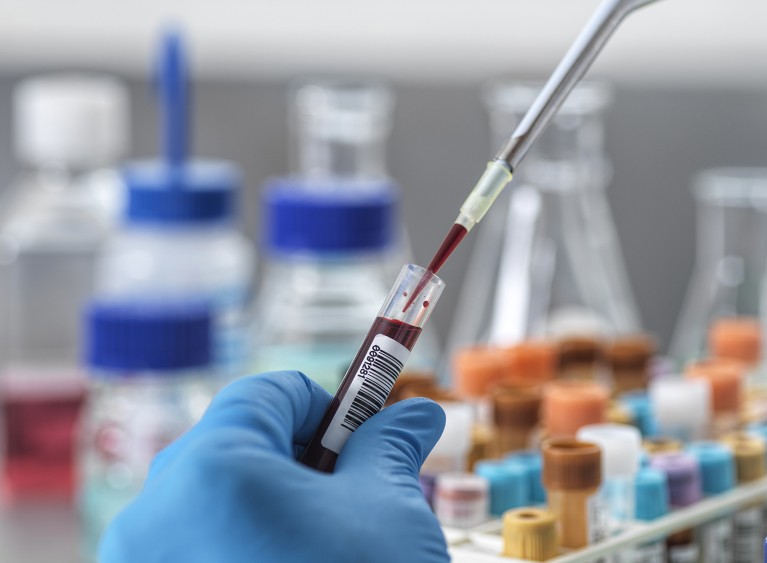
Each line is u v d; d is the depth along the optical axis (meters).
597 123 1.30
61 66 1.86
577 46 0.70
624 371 1.13
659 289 2.31
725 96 2.33
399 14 2.11
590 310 1.25
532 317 1.23
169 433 1.22
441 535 0.66
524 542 0.77
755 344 1.28
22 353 1.58
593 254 1.27
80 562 1.24
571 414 0.95
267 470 0.62
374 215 1.33
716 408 1.06
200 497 0.61
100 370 1.20
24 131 1.81
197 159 1.95
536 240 1.25
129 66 1.89
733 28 2.37
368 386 0.71
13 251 1.59
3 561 1.24
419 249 2.10
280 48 2.02
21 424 1.44
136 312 1.19
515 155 0.70
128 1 1.90
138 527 0.62
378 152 1.56
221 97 1.95
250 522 0.61
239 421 0.66
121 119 1.88
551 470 0.80
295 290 1.36
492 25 2.18
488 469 0.89
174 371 1.19
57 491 1.45
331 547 0.61
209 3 1.98
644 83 2.27
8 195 1.81
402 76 2.10
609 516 0.86
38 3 1.85
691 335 1.47
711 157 2.34
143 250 1.46
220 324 1.43
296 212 1.31
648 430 1.04
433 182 2.11
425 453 0.73
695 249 2.33
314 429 0.73
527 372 1.10
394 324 0.71
